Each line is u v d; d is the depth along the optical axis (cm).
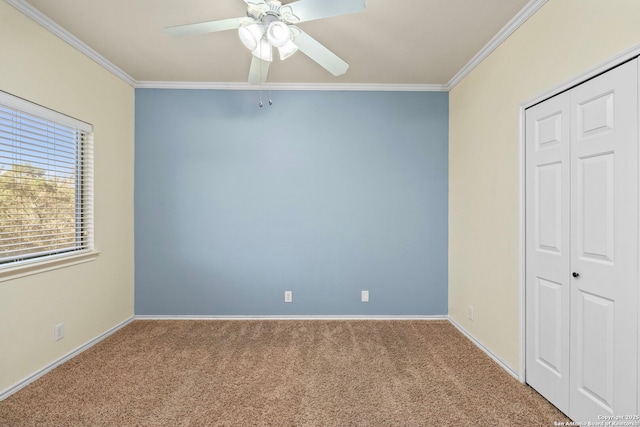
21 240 221
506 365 243
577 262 178
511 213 238
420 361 257
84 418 187
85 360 256
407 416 189
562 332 190
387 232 354
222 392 213
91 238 282
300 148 352
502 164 249
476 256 291
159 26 239
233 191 351
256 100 350
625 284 151
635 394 147
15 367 212
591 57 168
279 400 204
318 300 354
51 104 236
